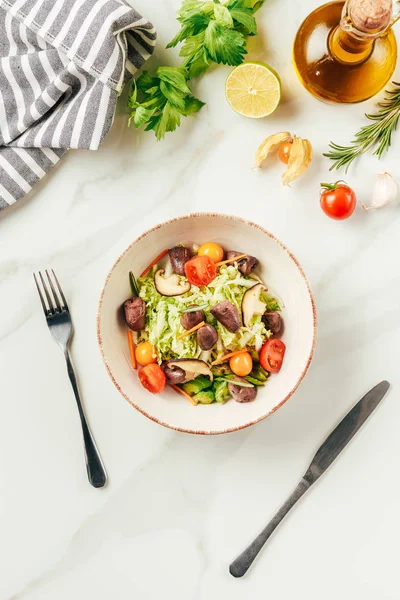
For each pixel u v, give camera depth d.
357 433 0.70
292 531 0.71
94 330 0.70
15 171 0.68
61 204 0.70
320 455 0.69
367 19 0.56
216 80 0.69
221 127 0.69
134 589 0.71
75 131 0.66
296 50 0.64
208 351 0.64
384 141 0.67
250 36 0.68
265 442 0.70
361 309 0.69
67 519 0.71
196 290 0.65
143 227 0.70
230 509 0.70
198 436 0.70
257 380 0.65
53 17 0.65
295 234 0.69
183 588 0.71
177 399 0.65
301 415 0.70
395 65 0.65
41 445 0.71
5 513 0.72
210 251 0.66
